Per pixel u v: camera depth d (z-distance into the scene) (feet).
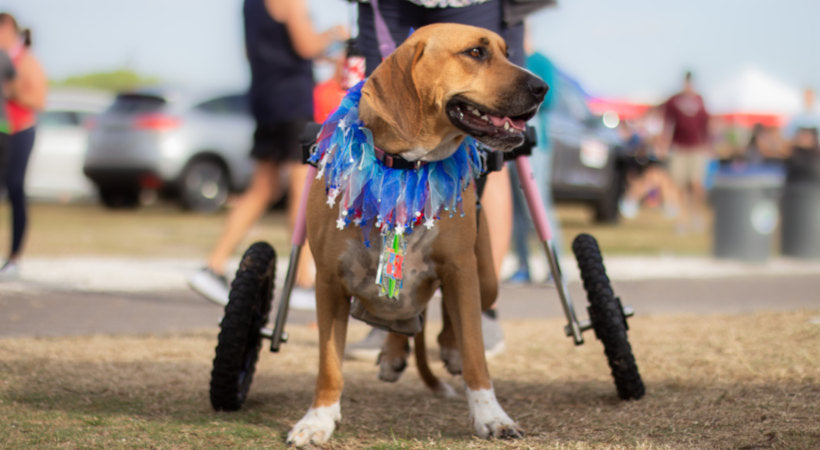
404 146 10.18
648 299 22.74
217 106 51.42
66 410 11.48
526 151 12.07
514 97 9.90
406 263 10.40
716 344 15.96
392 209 10.05
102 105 57.93
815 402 11.43
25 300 20.84
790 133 36.35
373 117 10.32
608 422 10.95
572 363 15.11
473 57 10.12
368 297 10.69
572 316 12.39
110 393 12.53
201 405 12.01
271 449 9.94
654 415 11.17
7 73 23.45
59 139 55.88
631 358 11.92
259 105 20.49
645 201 65.16
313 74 20.65
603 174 45.75
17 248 24.44
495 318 16.07
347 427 11.00
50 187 55.62
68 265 27.94
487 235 11.66
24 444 9.91
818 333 16.83
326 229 10.40
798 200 33.96
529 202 12.51
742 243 31.78
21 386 12.67
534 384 13.56
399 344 13.05
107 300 21.35
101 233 38.93
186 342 16.48
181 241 36.19
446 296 10.75
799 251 33.91
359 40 13.37
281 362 15.16
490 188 15.15
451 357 12.90
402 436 10.55
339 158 10.15
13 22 24.12
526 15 13.39
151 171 48.75
